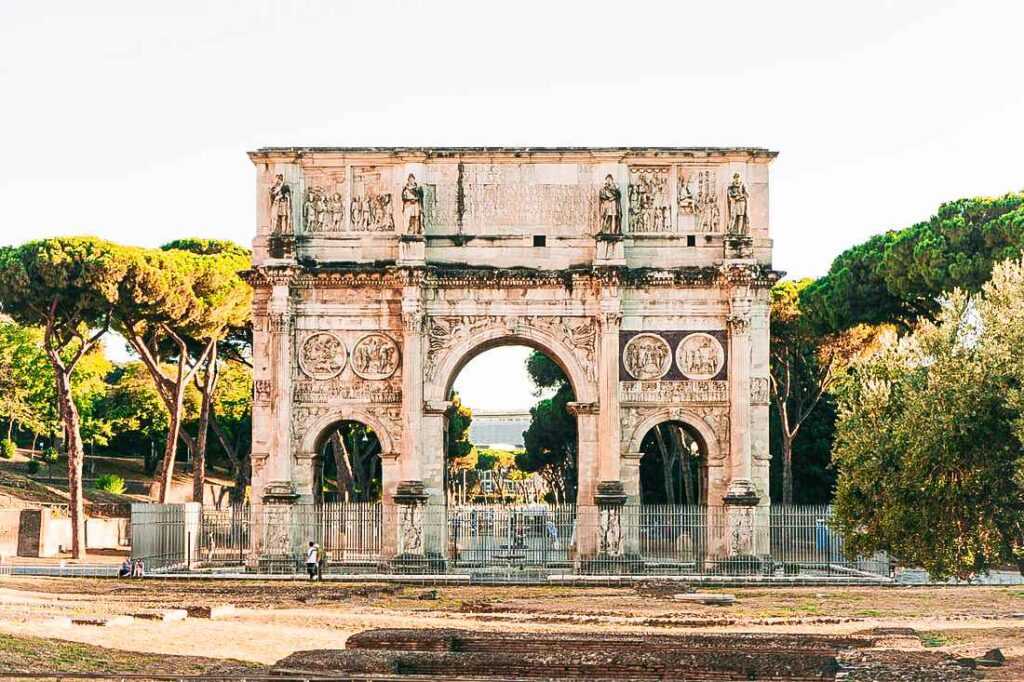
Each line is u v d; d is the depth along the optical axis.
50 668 32.06
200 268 96.00
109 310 90.69
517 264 78.19
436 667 30.89
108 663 33.78
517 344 79.94
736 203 77.75
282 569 75.31
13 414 118.19
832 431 108.81
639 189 78.81
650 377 77.56
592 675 30.86
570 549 81.44
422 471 76.81
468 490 167.75
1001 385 49.44
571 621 48.09
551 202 78.62
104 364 135.62
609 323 76.56
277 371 77.06
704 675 30.75
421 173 78.50
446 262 78.25
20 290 87.88
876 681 29.95
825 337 101.62
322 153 78.56
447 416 78.56
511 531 81.56
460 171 78.75
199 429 102.62
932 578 51.22
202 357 101.12
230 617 47.97
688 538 77.81
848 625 46.91
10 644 34.34
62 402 91.25
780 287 108.12
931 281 83.50
